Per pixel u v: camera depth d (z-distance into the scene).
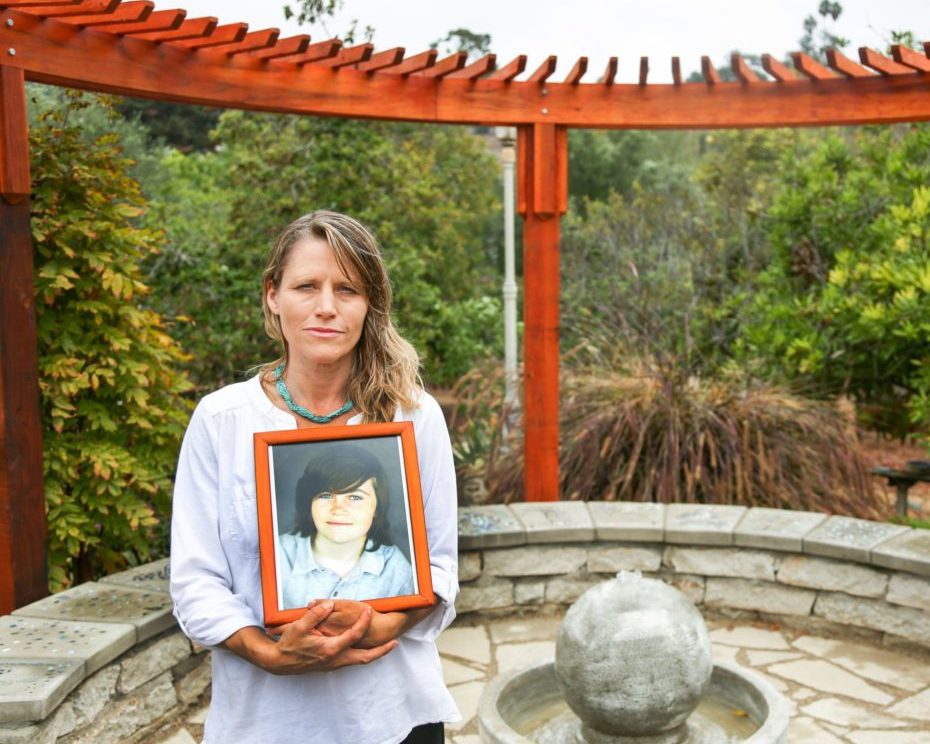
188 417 4.22
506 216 7.88
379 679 1.47
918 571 3.56
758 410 5.48
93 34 3.20
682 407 5.44
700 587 4.09
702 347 7.70
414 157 11.37
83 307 3.85
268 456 1.43
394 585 1.41
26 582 3.14
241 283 8.05
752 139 13.83
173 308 8.12
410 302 9.48
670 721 2.42
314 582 1.39
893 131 7.54
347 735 1.45
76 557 4.18
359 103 4.00
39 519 3.19
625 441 5.36
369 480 1.45
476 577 4.08
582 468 5.40
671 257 9.12
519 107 4.30
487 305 11.24
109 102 4.17
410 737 1.54
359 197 8.99
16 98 3.00
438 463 1.54
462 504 5.67
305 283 1.45
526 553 4.11
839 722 3.15
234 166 9.34
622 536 4.07
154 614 2.97
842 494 5.18
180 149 17.48
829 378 6.44
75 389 3.73
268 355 8.22
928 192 5.51
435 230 12.71
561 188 4.47
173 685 3.11
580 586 4.16
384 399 1.53
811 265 6.93
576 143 19.27
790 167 7.64
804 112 4.18
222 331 8.11
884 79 4.05
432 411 1.56
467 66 4.13
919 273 5.24
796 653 3.72
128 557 4.63
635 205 11.52
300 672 1.36
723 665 2.85
